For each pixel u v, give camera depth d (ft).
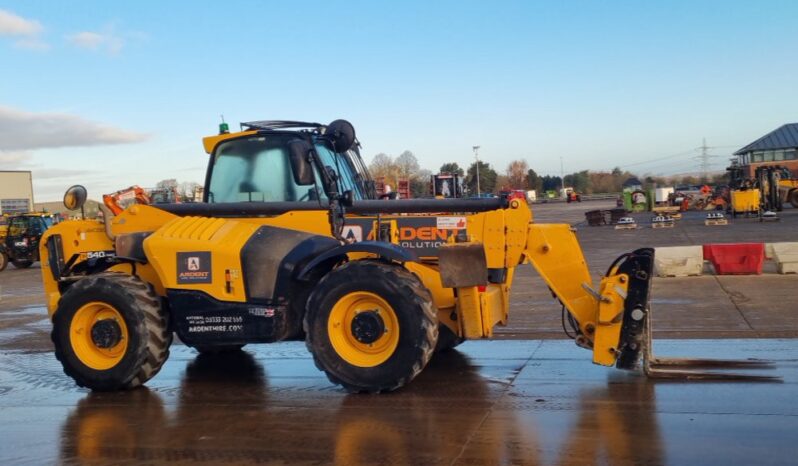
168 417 19.33
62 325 22.24
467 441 16.22
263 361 26.13
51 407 20.93
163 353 22.13
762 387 19.61
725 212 126.00
